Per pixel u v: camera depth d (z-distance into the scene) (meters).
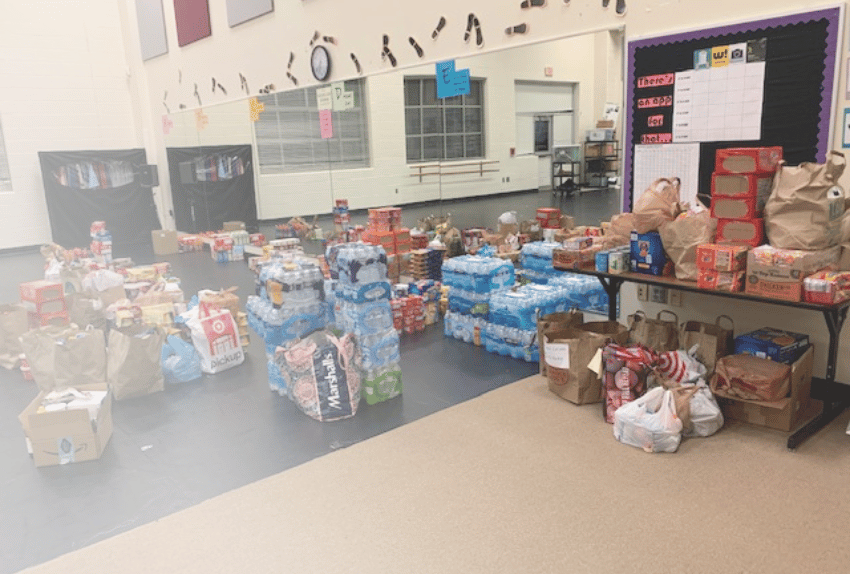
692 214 2.93
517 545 2.07
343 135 7.27
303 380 3.18
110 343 3.68
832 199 2.54
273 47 7.04
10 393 3.85
